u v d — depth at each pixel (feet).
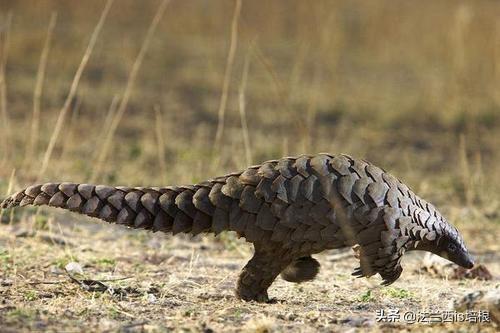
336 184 56.39
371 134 159.63
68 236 86.07
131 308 58.44
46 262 72.59
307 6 215.10
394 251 57.47
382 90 190.29
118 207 56.59
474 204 114.83
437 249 60.29
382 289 67.51
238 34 219.00
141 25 225.56
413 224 57.93
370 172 57.41
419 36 223.71
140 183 113.60
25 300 59.52
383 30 224.74
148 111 163.22
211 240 88.58
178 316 56.13
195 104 170.81
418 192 120.37
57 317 54.80
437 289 68.49
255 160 132.05
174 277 68.64
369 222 56.54
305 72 198.39
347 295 65.26
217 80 186.60
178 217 57.06
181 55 204.95
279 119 163.73
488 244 94.07
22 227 86.69
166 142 143.33
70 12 225.56
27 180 108.27
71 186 56.24
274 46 217.97
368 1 238.07
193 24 226.99
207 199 56.95
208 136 150.20
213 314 57.11
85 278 67.36
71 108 158.51
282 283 68.85
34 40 194.29
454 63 191.21
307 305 61.11
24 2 221.05
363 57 216.74
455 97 179.93
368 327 54.85
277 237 56.90
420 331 53.36
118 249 82.17
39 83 112.78
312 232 56.65
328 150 144.77
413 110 175.63
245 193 56.65
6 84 167.73
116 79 181.57
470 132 165.99
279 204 56.29
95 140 138.82
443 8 233.96
